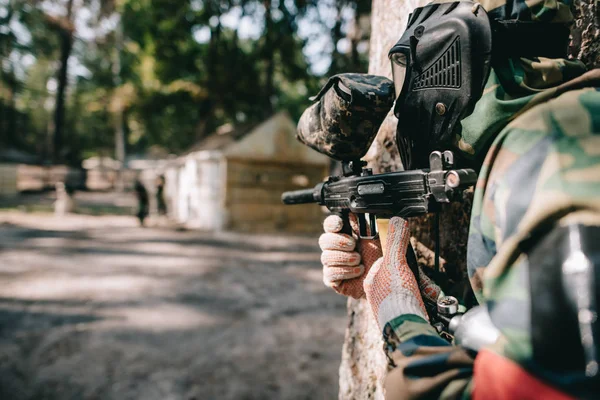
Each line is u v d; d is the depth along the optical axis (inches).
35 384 124.4
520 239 22.0
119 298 212.7
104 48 1221.7
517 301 21.6
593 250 19.4
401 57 36.7
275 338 164.7
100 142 1614.2
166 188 661.9
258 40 746.8
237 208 498.3
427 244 51.5
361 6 583.2
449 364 25.1
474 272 26.8
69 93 1449.3
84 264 292.4
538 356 20.4
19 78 1461.6
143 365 138.5
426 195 32.9
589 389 18.4
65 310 191.3
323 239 40.6
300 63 794.2
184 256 337.4
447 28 30.4
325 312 199.8
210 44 749.9
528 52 27.8
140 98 840.3
